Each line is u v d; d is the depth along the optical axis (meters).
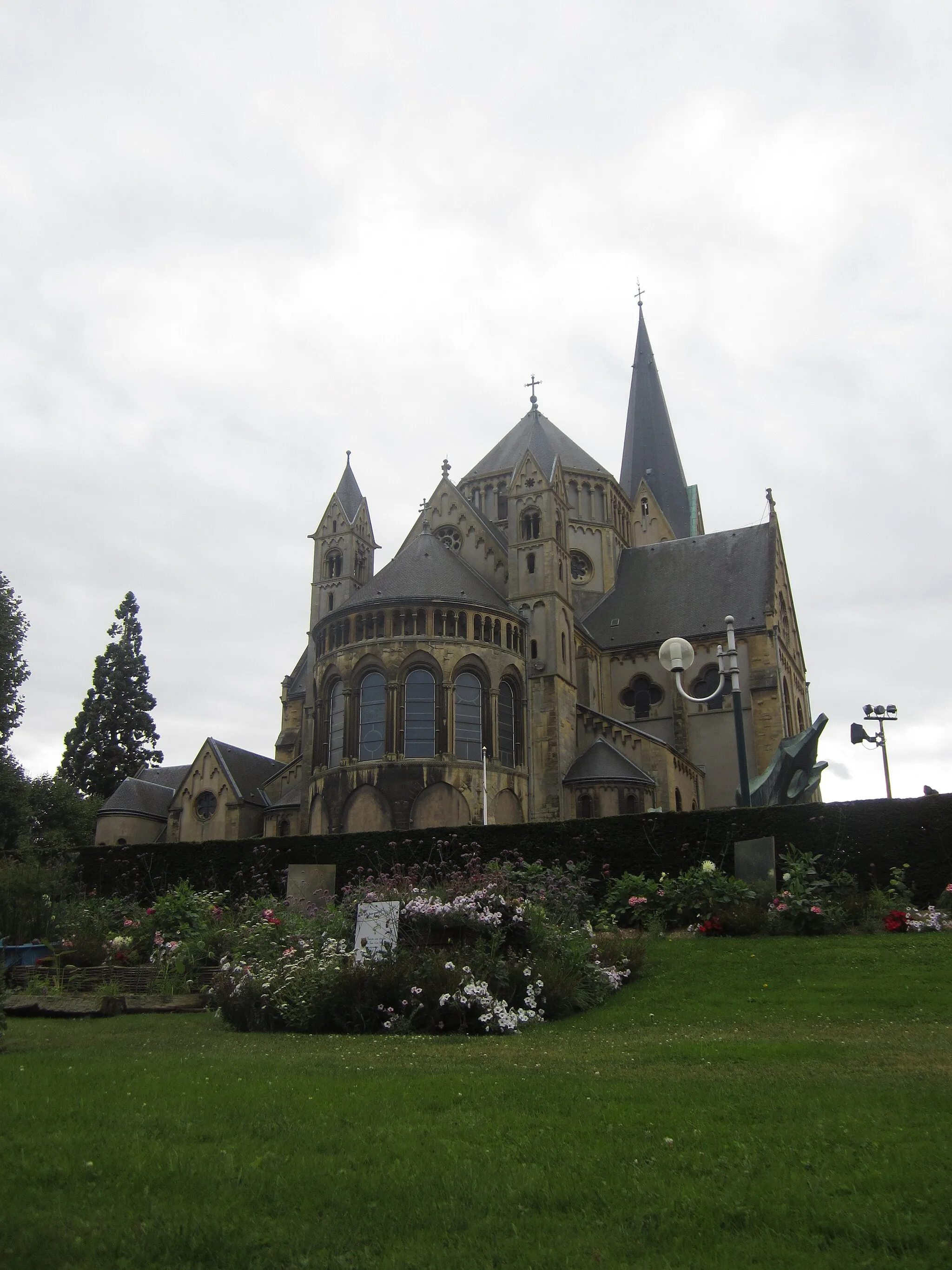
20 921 37.06
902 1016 21.81
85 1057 18.03
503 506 85.31
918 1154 10.29
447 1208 9.11
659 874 39.12
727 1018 22.84
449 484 76.44
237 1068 16.20
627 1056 17.73
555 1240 8.45
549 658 64.94
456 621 60.34
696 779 71.94
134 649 103.19
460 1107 12.87
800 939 30.83
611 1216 8.95
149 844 48.03
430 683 59.03
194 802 71.44
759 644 74.88
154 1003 27.11
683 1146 10.92
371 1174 9.98
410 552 64.75
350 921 27.44
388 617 59.72
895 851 36.44
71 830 78.44
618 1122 11.98
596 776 62.41
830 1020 21.80
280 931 28.56
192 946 31.69
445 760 57.56
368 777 57.38
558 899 33.78
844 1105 12.57
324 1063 17.09
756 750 72.75
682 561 84.38
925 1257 8.00
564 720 64.75
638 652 77.94
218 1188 9.52
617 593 84.94
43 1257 8.03
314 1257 8.14
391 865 42.66
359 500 81.75
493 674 60.94
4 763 64.38
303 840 44.84
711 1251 8.20
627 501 93.88
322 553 79.56
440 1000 22.53
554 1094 13.58
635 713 77.06
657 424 117.69
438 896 27.25
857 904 32.75
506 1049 19.38
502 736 61.19
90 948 34.25
